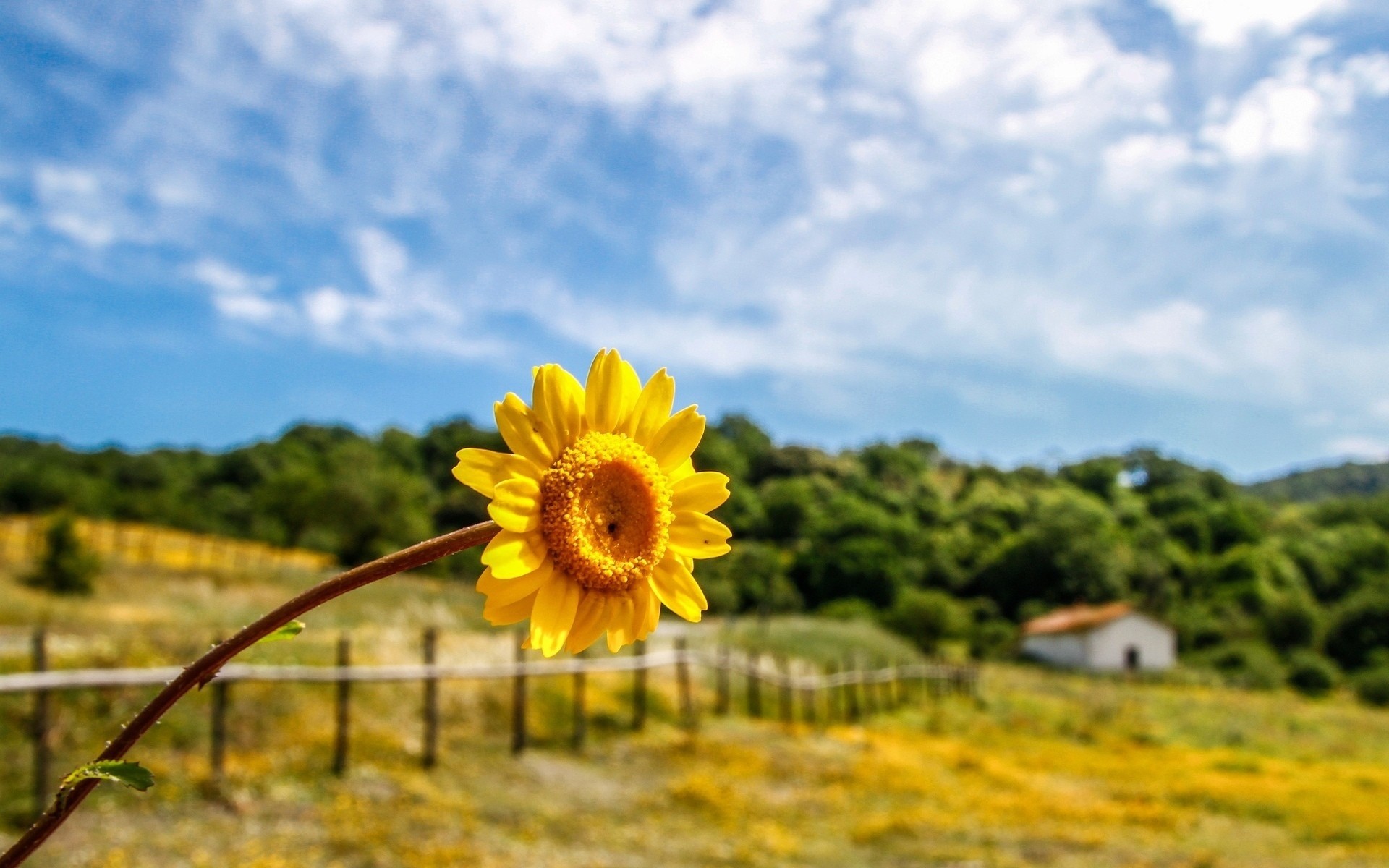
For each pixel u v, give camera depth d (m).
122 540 44.12
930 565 63.94
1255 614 55.44
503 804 9.00
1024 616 57.00
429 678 9.91
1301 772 16.05
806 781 11.85
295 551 51.62
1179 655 49.53
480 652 13.96
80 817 7.11
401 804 8.40
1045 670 42.62
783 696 18.02
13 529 42.22
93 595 23.53
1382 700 37.69
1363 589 55.97
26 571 26.97
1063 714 23.70
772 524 73.38
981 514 75.88
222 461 69.44
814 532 64.38
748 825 9.48
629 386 1.18
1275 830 11.09
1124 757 17.05
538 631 1.06
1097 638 45.06
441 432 71.06
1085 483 87.75
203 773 8.23
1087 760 16.23
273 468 67.75
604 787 10.31
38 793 7.12
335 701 10.69
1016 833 10.03
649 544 1.12
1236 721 24.41
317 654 11.91
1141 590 59.28
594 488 1.10
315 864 6.72
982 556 64.38
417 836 7.62
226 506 61.69
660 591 1.14
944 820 10.34
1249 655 45.03
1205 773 15.41
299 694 10.52
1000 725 21.20
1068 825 10.59
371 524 46.38
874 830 9.63
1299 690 41.22
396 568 0.98
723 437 85.12
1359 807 12.46
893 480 85.81
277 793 8.15
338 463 50.69
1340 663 48.88
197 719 9.22
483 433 69.69
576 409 1.13
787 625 32.62
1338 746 20.95
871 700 21.05
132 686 9.46
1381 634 48.06
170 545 47.19
